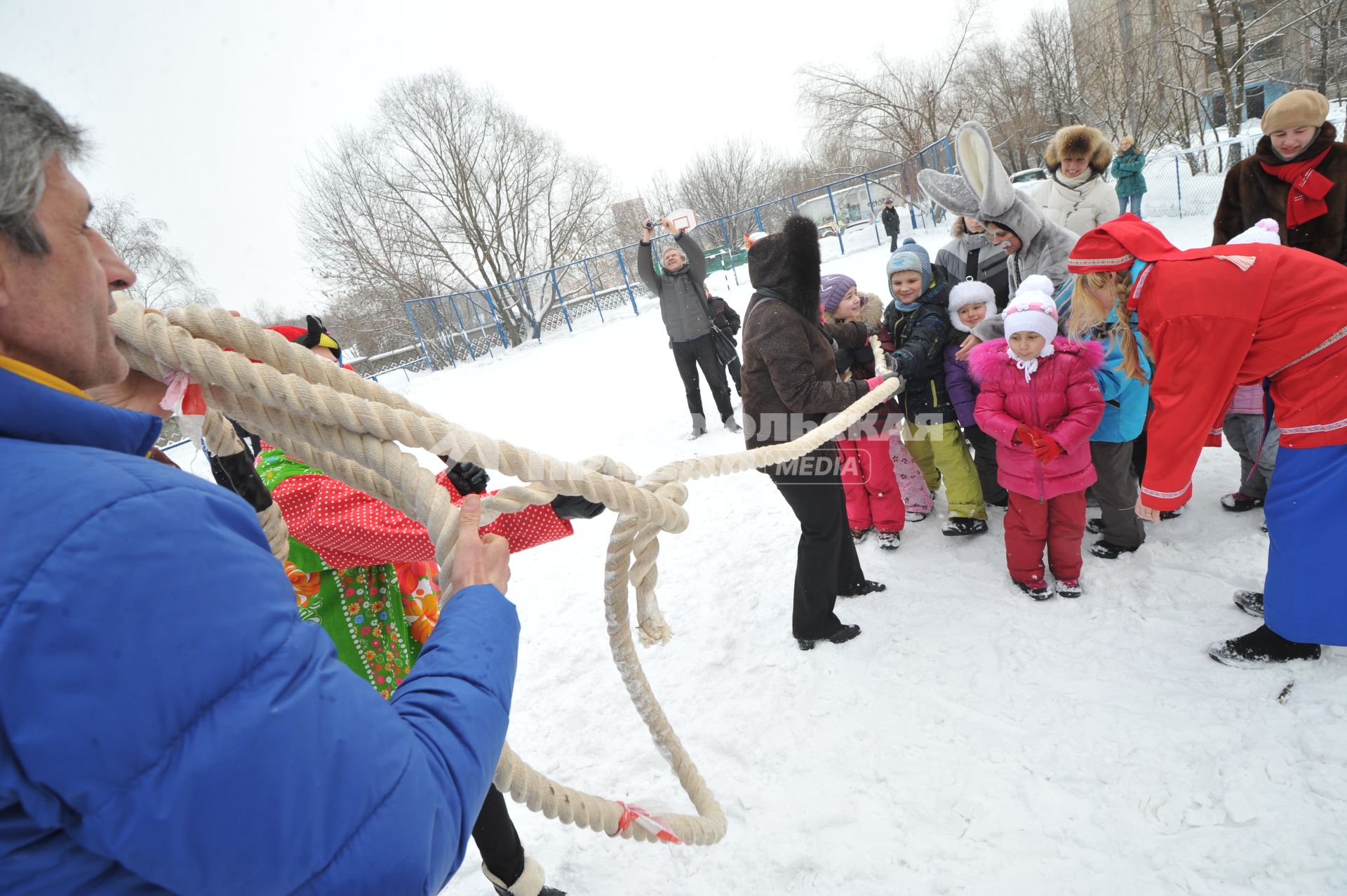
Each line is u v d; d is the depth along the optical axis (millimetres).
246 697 604
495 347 20094
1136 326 2670
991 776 2221
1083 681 2492
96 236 786
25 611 532
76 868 576
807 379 2557
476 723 798
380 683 1665
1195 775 2078
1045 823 2043
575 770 2588
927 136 25641
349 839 634
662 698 2854
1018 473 2791
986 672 2625
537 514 1500
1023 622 2840
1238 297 1992
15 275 641
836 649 2891
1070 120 22984
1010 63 24156
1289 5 17109
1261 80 20422
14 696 526
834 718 2561
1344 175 3295
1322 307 1956
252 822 587
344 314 23766
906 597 3133
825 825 2182
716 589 3514
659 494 1402
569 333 19281
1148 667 2490
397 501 1159
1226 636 2531
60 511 572
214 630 596
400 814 666
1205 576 2840
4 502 567
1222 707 2262
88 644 545
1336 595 2090
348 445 1035
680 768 1671
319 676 662
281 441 1126
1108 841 1963
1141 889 1831
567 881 2156
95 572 557
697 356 5855
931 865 2000
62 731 533
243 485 1320
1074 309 2510
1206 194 12117
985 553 3338
